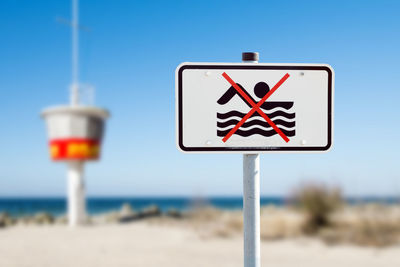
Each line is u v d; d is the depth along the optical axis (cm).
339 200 1262
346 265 780
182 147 206
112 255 876
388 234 1023
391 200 1276
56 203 8744
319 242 1029
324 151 212
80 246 986
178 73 207
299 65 212
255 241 201
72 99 1545
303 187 1295
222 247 995
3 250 912
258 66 210
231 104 208
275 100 210
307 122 212
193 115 207
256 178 206
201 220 1495
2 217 1820
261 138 209
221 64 209
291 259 839
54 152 1555
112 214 2017
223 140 207
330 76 213
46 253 884
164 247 990
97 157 1598
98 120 1586
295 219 1258
